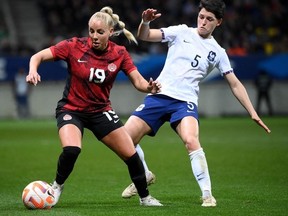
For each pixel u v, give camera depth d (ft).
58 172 97.50
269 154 186.80
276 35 387.14
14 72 333.83
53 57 94.79
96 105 96.94
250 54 360.89
